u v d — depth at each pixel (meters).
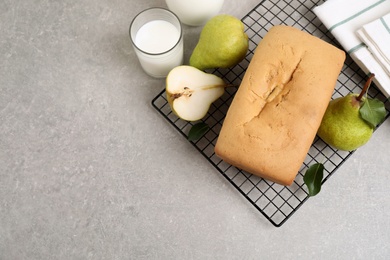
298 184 0.69
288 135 0.61
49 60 0.76
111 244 0.69
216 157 0.71
